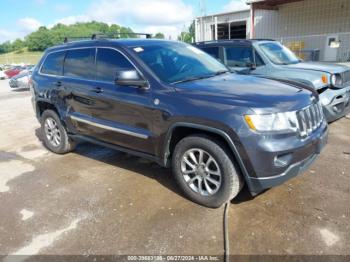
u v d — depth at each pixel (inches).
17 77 681.0
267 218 126.2
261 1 696.4
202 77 155.8
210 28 912.3
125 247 114.3
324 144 139.6
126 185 162.6
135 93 150.4
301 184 152.1
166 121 138.5
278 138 117.6
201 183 137.8
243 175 124.6
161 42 177.0
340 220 122.3
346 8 662.5
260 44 277.3
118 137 166.2
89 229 126.0
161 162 149.3
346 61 594.6
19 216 138.9
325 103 229.6
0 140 263.6
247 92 129.6
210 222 126.0
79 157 208.7
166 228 123.8
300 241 111.7
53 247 116.5
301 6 729.0
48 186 167.3
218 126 122.3
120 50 161.9
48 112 211.8
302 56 628.7
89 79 177.3
